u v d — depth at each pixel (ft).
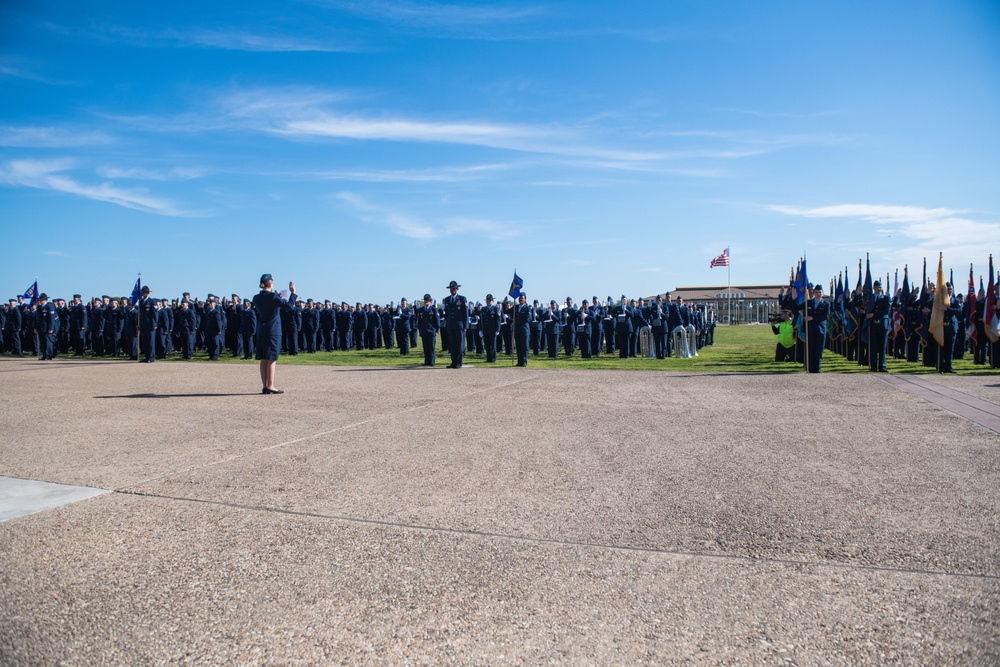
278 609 11.32
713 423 28.48
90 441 25.49
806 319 52.75
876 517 15.80
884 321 53.42
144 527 15.43
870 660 9.56
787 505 16.81
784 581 12.26
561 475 19.94
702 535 14.71
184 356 80.02
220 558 13.55
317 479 19.66
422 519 15.97
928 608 11.12
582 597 11.68
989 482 18.71
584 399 36.45
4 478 19.89
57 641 10.32
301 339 96.12
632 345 81.35
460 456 22.56
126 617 11.07
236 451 23.56
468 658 9.75
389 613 11.15
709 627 10.57
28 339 97.60
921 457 21.80
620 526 15.35
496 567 13.02
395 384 44.86
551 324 81.51
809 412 31.19
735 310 355.56
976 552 13.55
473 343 99.09
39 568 13.07
